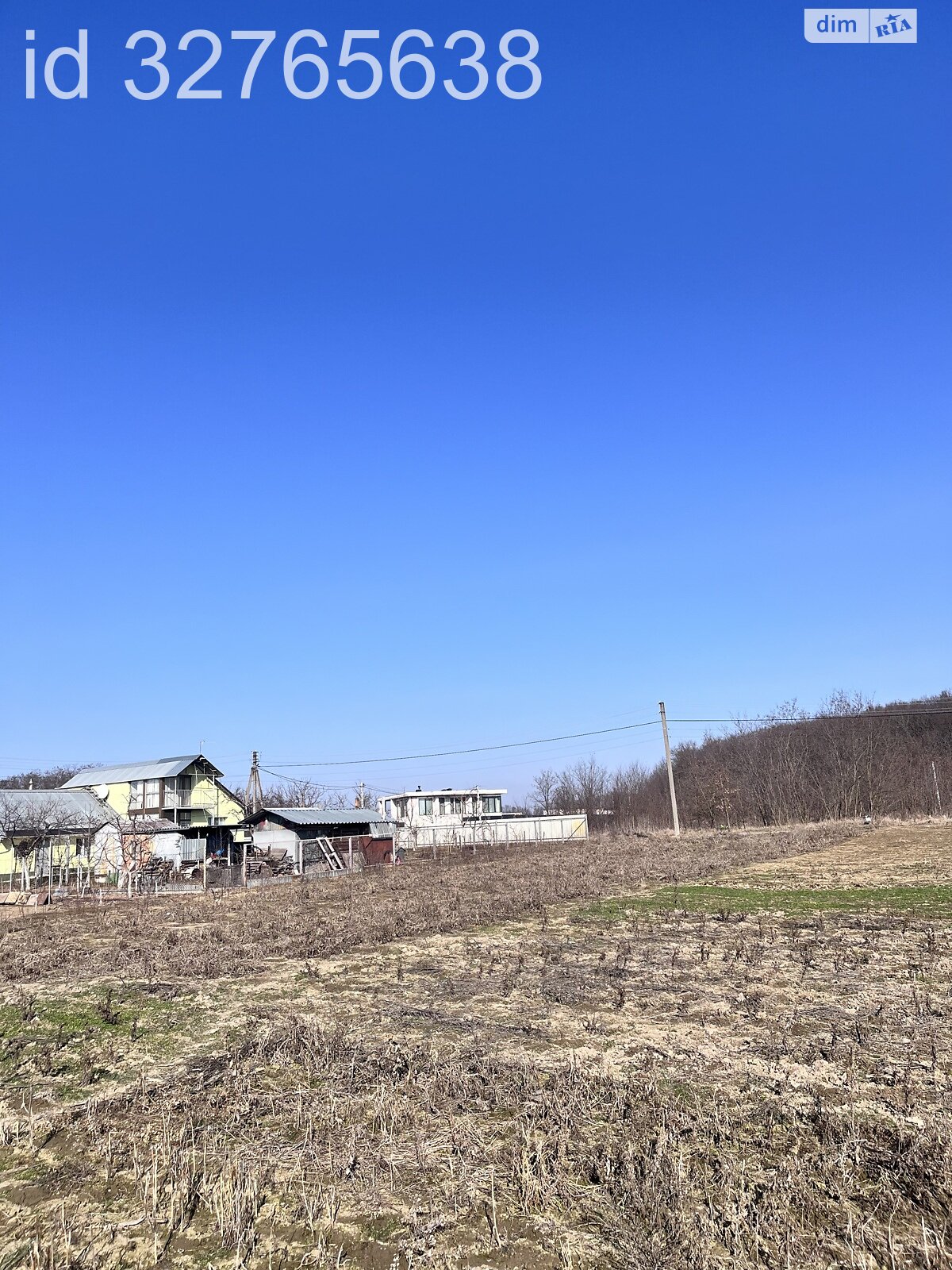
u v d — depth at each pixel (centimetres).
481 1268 518
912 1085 782
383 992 1220
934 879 2330
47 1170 673
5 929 2211
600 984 1205
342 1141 693
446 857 4719
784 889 2281
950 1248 512
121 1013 1166
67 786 5200
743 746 7588
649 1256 513
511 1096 774
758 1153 648
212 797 5038
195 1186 634
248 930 1916
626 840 5116
